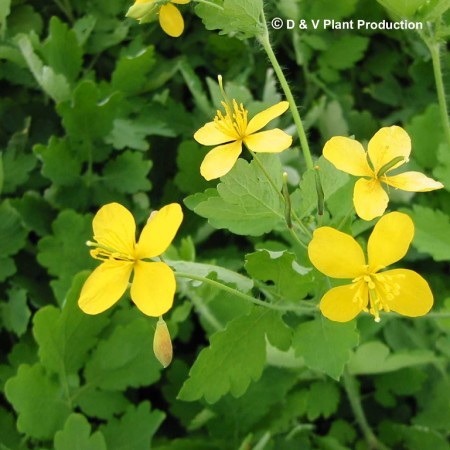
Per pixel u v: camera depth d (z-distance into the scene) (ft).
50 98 1.17
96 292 0.79
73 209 1.09
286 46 1.23
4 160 1.10
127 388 1.06
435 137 1.13
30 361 1.02
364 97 1.28
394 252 0.78
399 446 1.07
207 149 1.11
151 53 1.11
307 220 0.86
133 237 0.79
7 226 1.06
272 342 0.88
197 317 1.12
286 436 1.03
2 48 1.13
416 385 1.07
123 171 1.10
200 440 1.02
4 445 0.98
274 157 0.85
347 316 0.79
